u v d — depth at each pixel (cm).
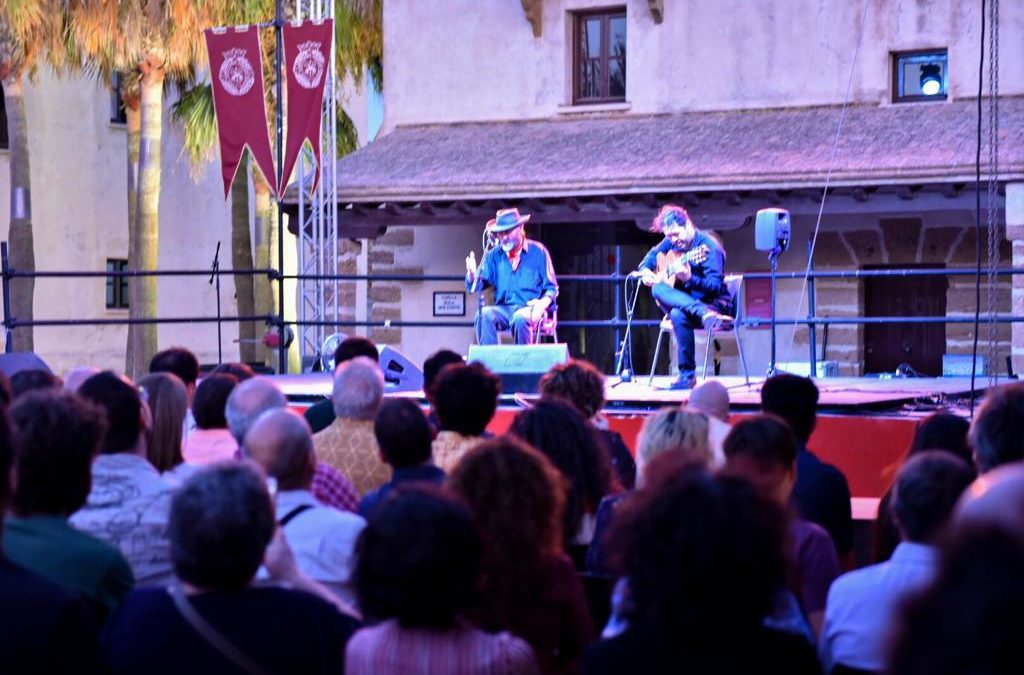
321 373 1327
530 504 351
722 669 258
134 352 2153
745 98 1841
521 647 297
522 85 1955
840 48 1800
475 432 509
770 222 1142
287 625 302
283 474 396
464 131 1959
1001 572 145
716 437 546
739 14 1844
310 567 383
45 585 285
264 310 2455
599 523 423
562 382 577
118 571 351
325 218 1719
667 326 1048
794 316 1808
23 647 276
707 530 259
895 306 1805
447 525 291
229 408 493
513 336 1086
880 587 326
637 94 1894
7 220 2484
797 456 488
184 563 304
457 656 290
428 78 2003
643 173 1669
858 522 585
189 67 2314
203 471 313
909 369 1554
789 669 259
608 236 1908
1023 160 1534
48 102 2545
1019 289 1593
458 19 1988
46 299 2561
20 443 345
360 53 2302
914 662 145
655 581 261
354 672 294
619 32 1930
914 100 1780
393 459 449
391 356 1072
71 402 357
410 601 289
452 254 1952
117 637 305
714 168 1648
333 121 1641
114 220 2656
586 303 1920
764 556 260
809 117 1788
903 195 1620
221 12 2036
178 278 2758
